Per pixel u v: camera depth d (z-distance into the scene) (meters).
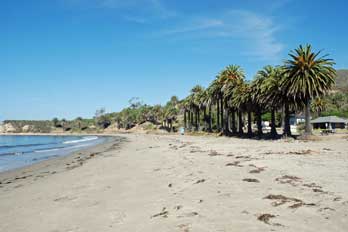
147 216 9.53
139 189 13.84
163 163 23.08
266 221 8.06
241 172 15.83
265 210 9.01
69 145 71.00
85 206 11.59
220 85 70.94
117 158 30.94
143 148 45.12
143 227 8.55
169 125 154.38
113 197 12.70
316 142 37.09
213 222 8.34
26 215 11.05
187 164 20.89
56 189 15.66
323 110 107.94
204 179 14.36
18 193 15.48
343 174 13.81
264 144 37.50
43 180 19.31
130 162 26.08
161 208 10.27
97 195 13.36
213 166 18.89
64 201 12.74
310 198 9.95
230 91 66.38
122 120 191.00
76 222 9.68
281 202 9.66
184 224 8.38
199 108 100.94
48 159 36.03
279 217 8.34
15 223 10.17
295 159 20.02
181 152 32.16
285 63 44.44
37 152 49.47
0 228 9.75
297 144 34.78
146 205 10.88
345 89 148.12
